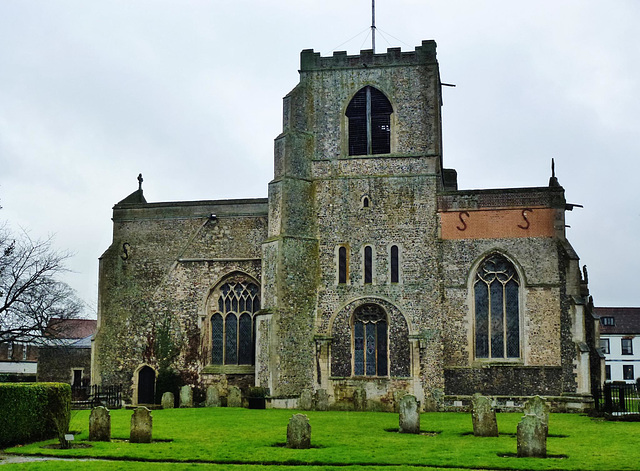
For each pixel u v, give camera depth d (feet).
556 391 131.34
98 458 75.36
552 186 137.49
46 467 68.33
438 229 139.85
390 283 139.74
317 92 148.87
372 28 156.25
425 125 144.05
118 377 150.51
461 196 139.95
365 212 142.92
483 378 133.90
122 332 151.74
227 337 148.66
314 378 139.03
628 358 288.30
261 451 77.92
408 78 146.30
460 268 137.80
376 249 141.49
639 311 297.74
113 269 154.30
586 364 130.11
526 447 75.25
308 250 142.10
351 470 68.59
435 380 135.13
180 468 69.05
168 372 147.74
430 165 142.31
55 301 152.05
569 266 133.80
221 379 145.89
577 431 95.96
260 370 135.33
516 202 137.80
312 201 144.87
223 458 74.18
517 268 135.95
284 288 137.49
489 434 90.58
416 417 93.45
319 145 146.92
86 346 188.03
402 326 138.00
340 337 139.95
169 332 149.79
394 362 137.39
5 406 80.64
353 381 137.80
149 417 84.79
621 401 122.31
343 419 109.91
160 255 152.87
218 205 152.05
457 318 136.56
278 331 135.44
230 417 113.09
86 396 143.95
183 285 150.82
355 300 140.36
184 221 153.07
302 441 80.38
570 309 132.67
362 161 144.77
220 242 150.82
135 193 162.40
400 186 142.51
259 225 149.79
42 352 175.73
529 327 133.90
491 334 135.95
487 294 136.98
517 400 131.44
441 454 75.87
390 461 72.13
